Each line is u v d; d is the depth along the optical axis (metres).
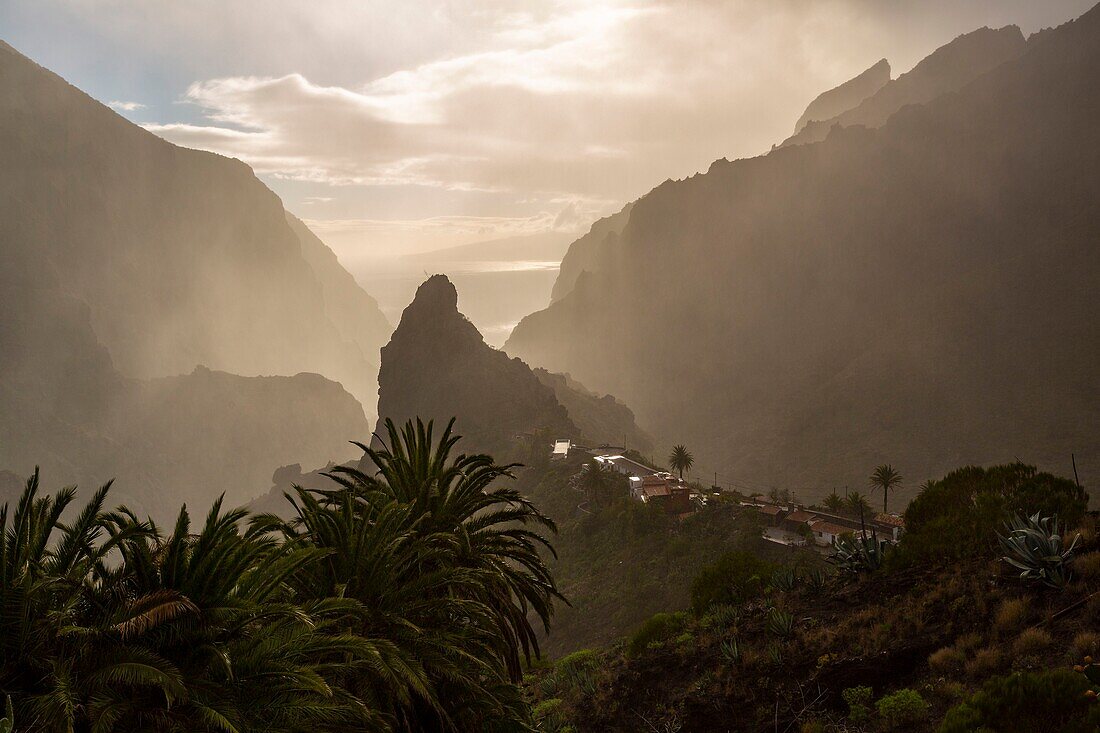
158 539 10.69
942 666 13.51
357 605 11.52
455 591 17.31
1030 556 14.68
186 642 9.59
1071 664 11.49
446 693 14.62
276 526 14.03
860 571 20.30
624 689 20.55
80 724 8.16
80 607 9.46
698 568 71.56
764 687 16.27
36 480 9.73
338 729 10.70
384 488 18.20
